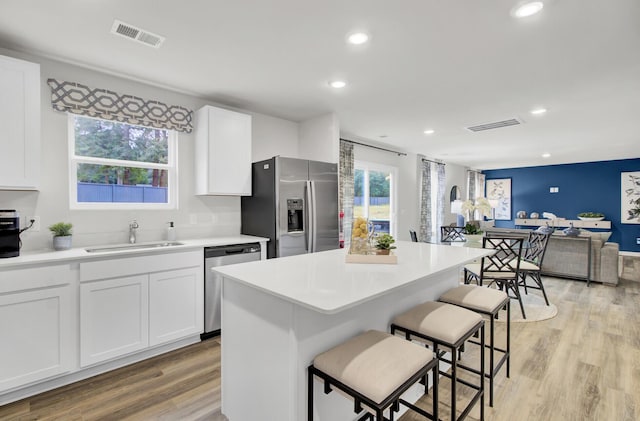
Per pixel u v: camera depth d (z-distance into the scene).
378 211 6.16
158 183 3.23
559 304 3.97
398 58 2.51
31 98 2.22
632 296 4.31
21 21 2.00
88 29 2.10
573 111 3.84
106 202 2.91
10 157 2.15
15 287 1.96
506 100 3.48
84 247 2.66
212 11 1.90
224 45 2.31
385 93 3.29
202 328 2.85
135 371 2.37
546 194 9.04
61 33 2.15
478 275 3.56
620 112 3.88
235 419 1.77
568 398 2.07
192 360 2.53
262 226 3.47
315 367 1.37
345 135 5.22
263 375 1.55
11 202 2.38
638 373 2.36
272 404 1.50
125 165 3.01
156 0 1.80
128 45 2.31
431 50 2.38
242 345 1.70
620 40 2.21
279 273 1.74
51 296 2.09
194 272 2.79
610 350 2.73
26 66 2.20
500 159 7.88
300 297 1.32
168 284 2.63
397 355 1.33
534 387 2.19
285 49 2.37
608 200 8.09
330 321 1.51
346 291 1.40
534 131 4.90
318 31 2.12
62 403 2.00
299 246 3.47
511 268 3.42
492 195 9.99
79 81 2.67
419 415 1.89
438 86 3.09
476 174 9.60
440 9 1.87
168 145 3.30
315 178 3.63
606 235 5.32
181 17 1.96
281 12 1.91
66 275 2.15
